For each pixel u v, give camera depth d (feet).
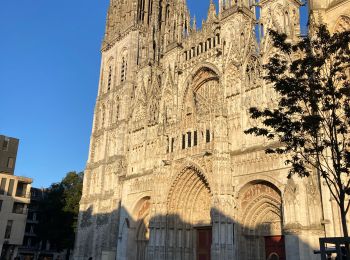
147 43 287.69
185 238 198.49
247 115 180.75
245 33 198.70
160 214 202.59
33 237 449.89
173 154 209.97
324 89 92.53
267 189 165.17
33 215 457.68
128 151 258.78
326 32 96.37
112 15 354.74
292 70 97.60
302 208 143.95
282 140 98.73
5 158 332.60
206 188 197.98
